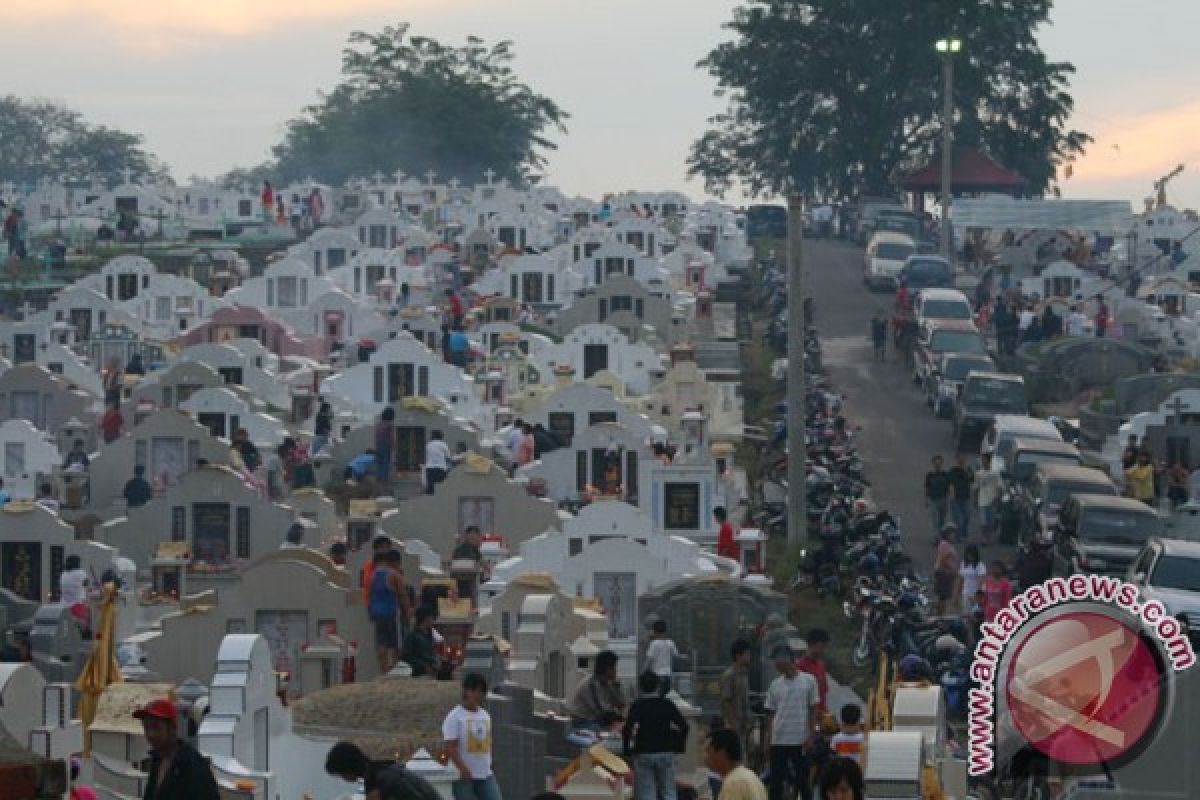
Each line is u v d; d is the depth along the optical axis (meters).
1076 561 172.62
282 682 125.38
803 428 186.00
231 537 183.12
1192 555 155.38
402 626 146.38
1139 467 197.75
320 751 112.69
